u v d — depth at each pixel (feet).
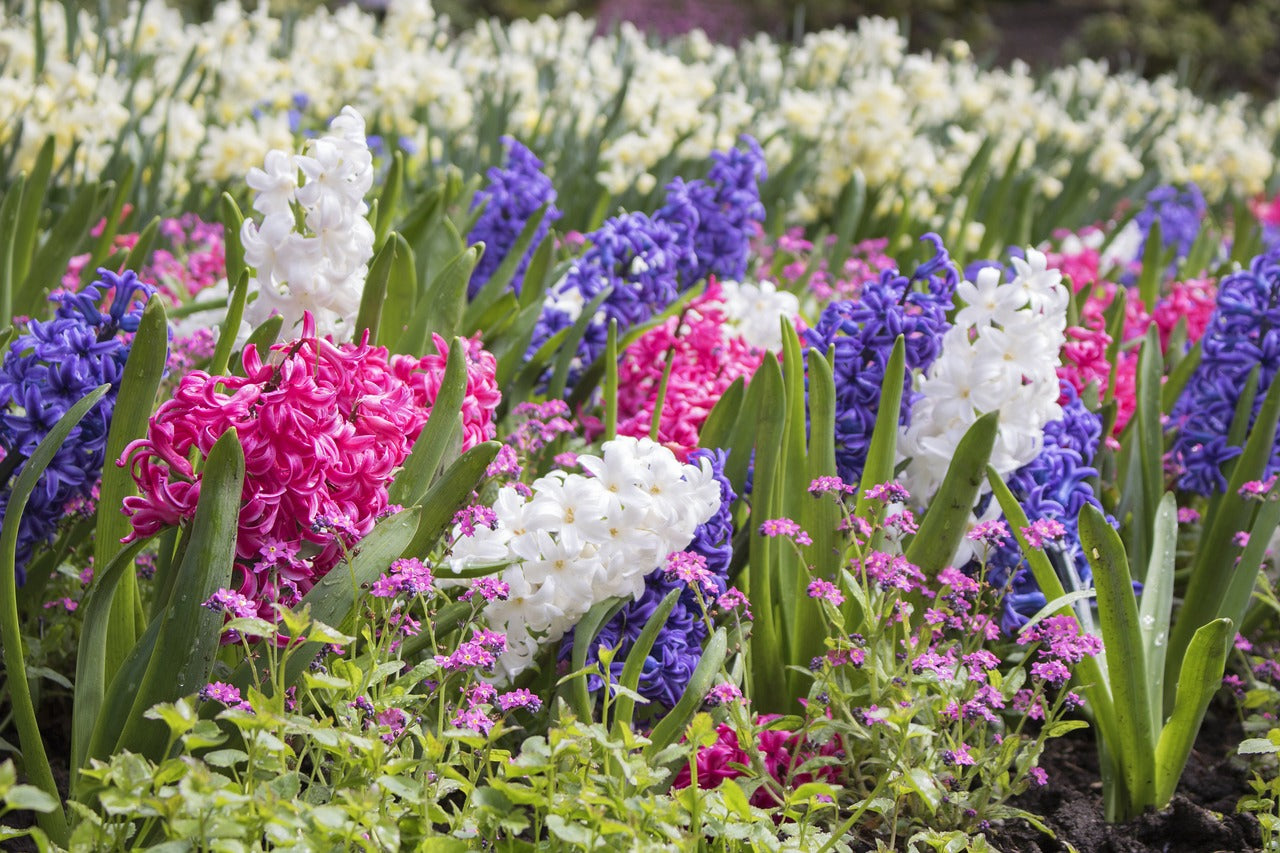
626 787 6.26
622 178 17.43
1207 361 10.22
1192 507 11.75
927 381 8.78
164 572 7.15
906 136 19.33
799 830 6.64
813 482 7.82
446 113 19.36
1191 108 30.94
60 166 15.58
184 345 10.23
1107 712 8.26
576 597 7.43
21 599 8.09
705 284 13.07
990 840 7.80
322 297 8.24
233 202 10.05
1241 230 18.99
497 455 7.44
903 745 6.87
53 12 20.29
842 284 14.75
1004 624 8.68
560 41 26.96
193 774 5.24
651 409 10.81
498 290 11.86
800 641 8.48
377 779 5.82
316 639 5.87
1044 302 8.62
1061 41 60.18
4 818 7.30
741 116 19.98
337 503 6.97
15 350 7.55
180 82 18.30
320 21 23.02
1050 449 9.05
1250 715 9.70
